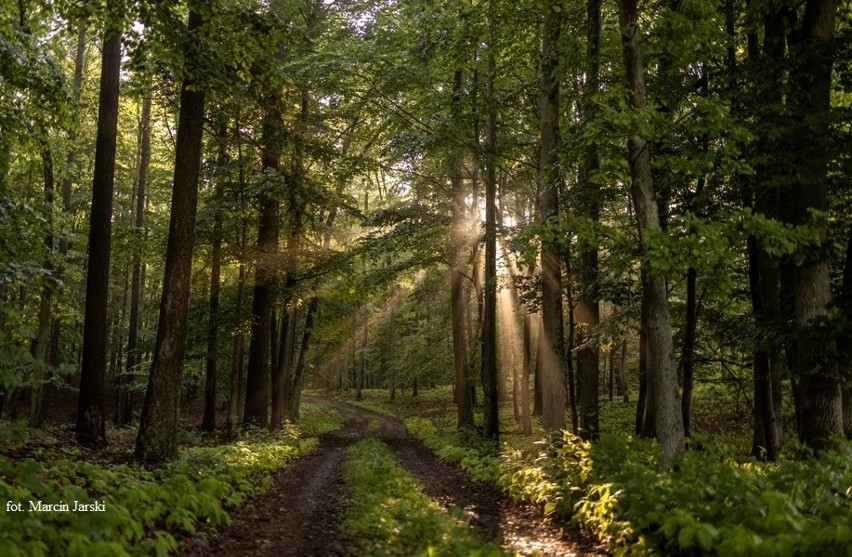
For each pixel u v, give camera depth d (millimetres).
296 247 19656
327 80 18562
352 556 6262
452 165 19203
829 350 9586
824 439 9453
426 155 18391
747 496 5383
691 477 6656
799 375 10031
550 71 13719
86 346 12797
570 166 12320
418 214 19500
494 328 18250
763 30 13711
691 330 14508
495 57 15953
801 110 9656
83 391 12719
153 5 9633
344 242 23281
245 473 10516
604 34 13188
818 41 9984
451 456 15344
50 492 5430
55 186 21172
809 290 9992
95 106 23719
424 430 23719
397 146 17859
